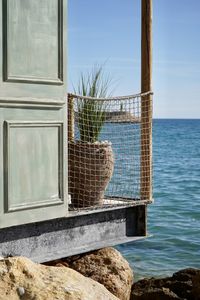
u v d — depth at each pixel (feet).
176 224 58.90
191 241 49.55
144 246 46.62
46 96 22.76
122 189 27.76
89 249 24.35
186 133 317.42
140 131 27.22
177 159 158.61
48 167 22.79
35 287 14.03
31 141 22.16
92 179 25.48
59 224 23.54
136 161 27.35
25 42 22.03
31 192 22.13
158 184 100.27
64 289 14.10
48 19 22.90
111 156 25.86
